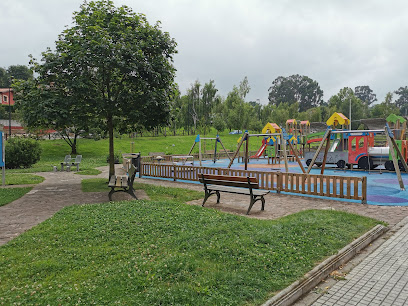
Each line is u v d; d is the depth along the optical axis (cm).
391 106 7919
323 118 8844
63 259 480
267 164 2730
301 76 14325
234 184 870
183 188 1251
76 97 1222
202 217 709
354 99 7988
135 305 343
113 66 1166
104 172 2103
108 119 1379
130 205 841
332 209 830
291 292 390
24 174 1905
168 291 369
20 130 4581
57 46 1222
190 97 6838
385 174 1878
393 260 524
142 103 1234
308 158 2403
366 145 2073
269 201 1002
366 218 737
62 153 3562
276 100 14425
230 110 6744
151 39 1266
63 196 1107
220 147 4881
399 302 388
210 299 355
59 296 363
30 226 705
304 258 487
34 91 1206
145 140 4838
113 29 1247
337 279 453
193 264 446
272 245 535
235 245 520
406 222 748
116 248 527
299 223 663
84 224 657
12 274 427
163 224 650
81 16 1239
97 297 361
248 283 398
